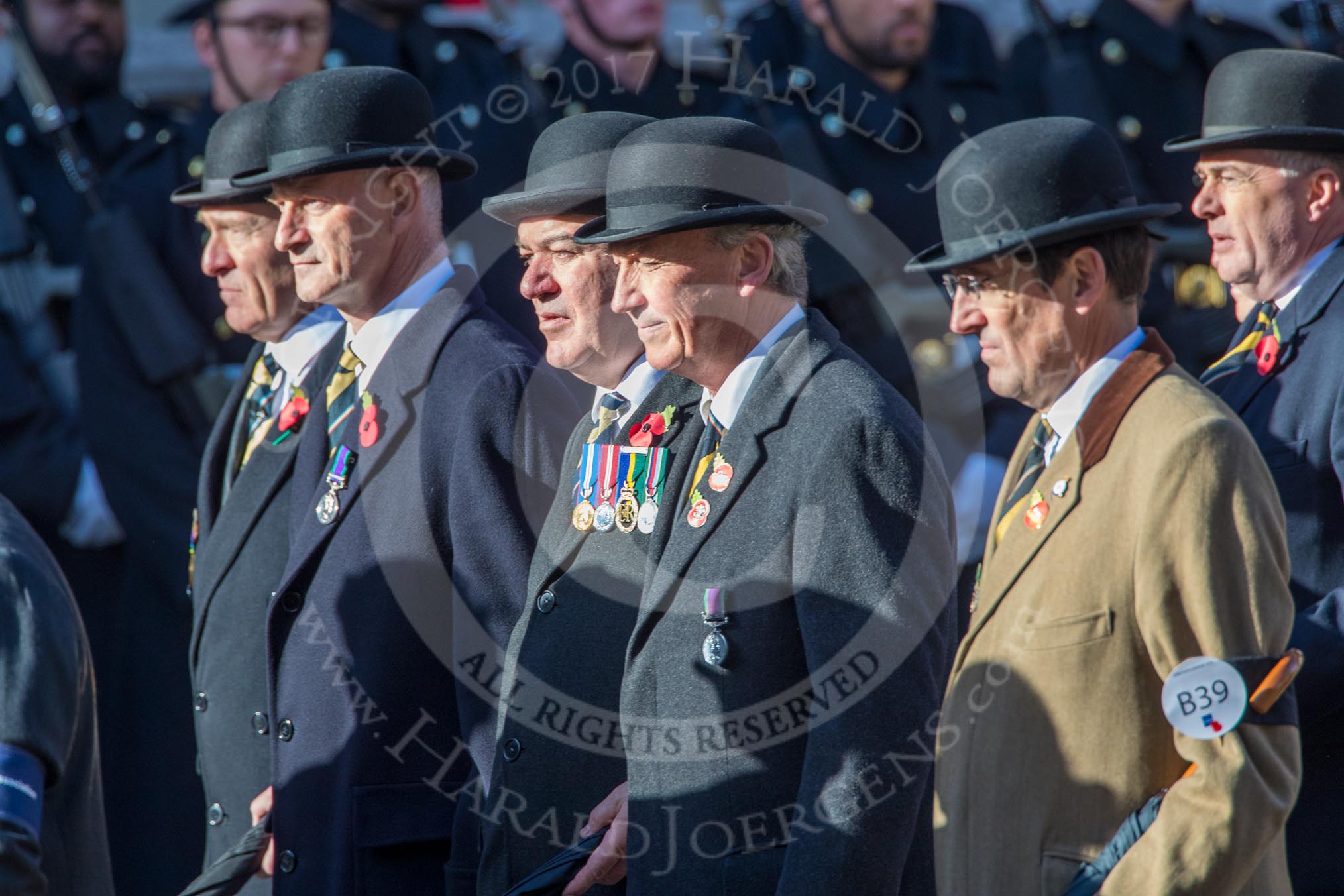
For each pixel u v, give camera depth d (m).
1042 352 9.06
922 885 9.50
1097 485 8.86
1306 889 10.80
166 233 18.23
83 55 19.50
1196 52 19.78
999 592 9.15
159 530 17.59
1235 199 11.70
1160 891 8.10
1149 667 8.68
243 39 18.12
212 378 17.88
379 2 18.31
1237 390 11.75
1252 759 8.19
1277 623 8.38
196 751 17.61
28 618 9.91
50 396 18.94
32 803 9.59
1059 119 9.23
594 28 17.58
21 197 19.31
